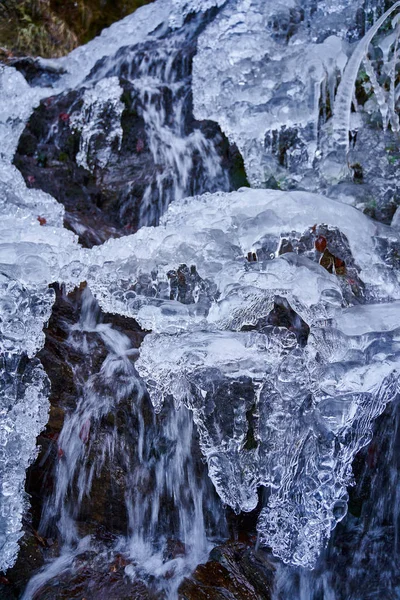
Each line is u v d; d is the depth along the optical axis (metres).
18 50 6.13
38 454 3.14
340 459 2.90
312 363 2.96
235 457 2.95
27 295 3.17
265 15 5.25
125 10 6.70
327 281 3.22
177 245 3.48
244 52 4.97
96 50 6.07
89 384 3.19
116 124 4.88
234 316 3.13
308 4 5.27
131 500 3.08
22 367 3.10
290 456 2.93
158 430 3.10
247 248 3.54
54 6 6.41
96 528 3.10
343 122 4.29
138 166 4.79
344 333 3.02
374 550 3.26
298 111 4.45
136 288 3.40
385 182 4.07
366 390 2.86
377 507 3.32
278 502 2.99
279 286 3.17
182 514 3.13
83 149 4.88
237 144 4.65
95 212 4.62
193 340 3.01
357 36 4.88
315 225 3.58
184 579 2.87
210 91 4.92
